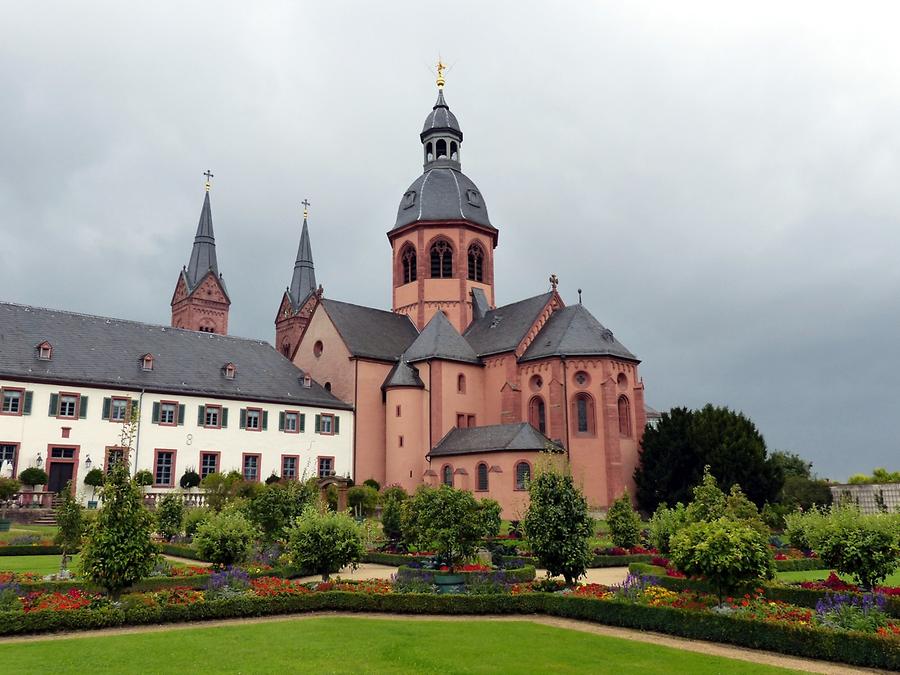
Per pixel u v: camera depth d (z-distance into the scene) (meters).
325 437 59.31
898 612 17.80
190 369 55.69
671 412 55.72
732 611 16.66
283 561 26.66
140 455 50.28
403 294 71.25
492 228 71.81
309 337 67.31
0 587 17.62
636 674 12.97
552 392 56.84
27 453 45.75
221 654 14.12
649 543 34.62
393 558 30.77
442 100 75.81
